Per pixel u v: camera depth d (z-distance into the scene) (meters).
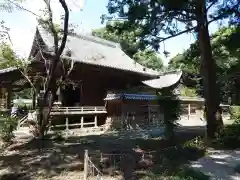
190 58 19.88
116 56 25.80
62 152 10.62
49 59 16.92
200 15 13.25
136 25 13.47
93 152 10.43
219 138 12.95
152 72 25.69
